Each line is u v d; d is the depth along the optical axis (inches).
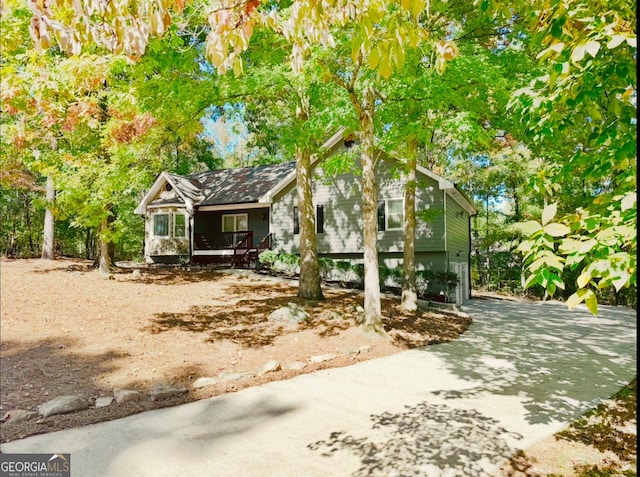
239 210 942.4
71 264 785.6
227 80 342.3
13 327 346.0
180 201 912.9
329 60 306.7
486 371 291.4
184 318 411.2
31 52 223.0
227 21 79.1
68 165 501.0
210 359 301.1
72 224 585.3
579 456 159.6
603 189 600.1
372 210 391.2
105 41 77.7
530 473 146.6
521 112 116.4
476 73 313.1
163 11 78.0
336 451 166.1
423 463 155.1
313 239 530.6
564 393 241.4
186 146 1012.5
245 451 166.7
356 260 778.2
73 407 208.1
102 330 352.8
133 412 208.8
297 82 321.1
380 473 148.2
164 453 164.4
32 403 214.7
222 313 438.9
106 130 447.2
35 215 1080.2
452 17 414.0
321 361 310.5
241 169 1042.7
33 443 172.6
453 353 347.9
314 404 222.5
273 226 856.3
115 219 703.1
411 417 202.8
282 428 189.8
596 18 91.2
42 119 267.3
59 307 420.8
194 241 911.7
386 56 80.7
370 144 393.4
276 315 418.6
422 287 683.4
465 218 906.1
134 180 509.7
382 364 309.1
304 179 526.9
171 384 250.7
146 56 340.2
